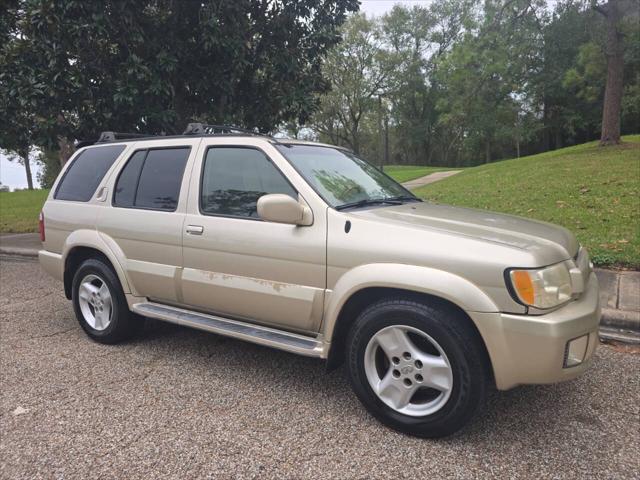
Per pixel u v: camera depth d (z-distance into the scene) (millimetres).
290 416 3223
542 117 42156
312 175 3514
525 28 17141
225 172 3797
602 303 4988
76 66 7309
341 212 3242
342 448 2863
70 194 4859
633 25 16078
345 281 3062
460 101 19203
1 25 7582
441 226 3039
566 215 8555
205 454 2816
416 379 2904
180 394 3539
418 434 2930
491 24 17344
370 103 52094
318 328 3305
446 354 2770
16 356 4277
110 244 4355
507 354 2662
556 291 2707
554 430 3018
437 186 14852
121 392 3574
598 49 17875
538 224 3518
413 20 49219
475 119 22422
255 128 9664
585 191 10102
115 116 7809
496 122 32938
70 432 3059
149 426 3113
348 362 3127
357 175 3977
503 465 2688
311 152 3879
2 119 7598
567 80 22453
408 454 2797
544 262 2723
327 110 50250
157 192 4168
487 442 2898
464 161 59750
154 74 7312
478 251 2746
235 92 9070
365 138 61062
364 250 3023
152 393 3557
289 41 8852
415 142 55188
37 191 27484
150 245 4098
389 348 2963
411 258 2871
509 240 2855
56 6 6590
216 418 3207
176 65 7629
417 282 2791
